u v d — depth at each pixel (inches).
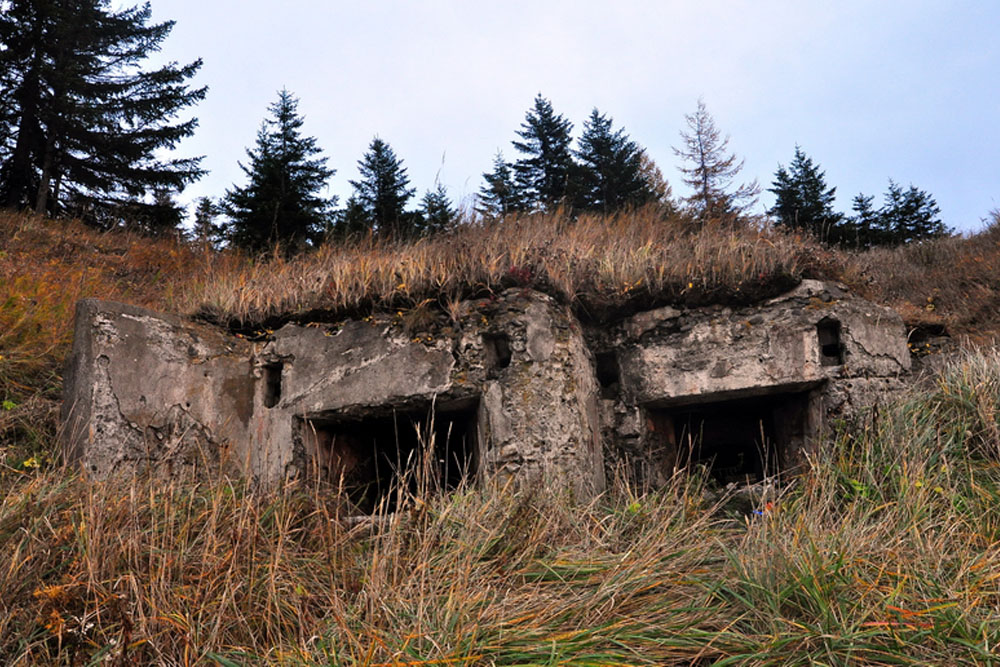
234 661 97.6
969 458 159.2
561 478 165.3
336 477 191.3
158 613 101.5
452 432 202.8
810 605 103.6
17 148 602.9
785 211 794.2
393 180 765.3
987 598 106.0
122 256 407.8
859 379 181.3
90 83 635.5
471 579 113.8
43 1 597.9
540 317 175.9
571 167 850.1
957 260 410.9
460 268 182.7
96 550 109.7
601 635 98.5
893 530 128.6
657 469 190.1
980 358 189.5
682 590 114.8
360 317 185.6
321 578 120.0
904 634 94.8
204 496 140.9
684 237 270.2
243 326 196.7
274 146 632.4
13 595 104.0
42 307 219.3
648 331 194.4
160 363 172.6
